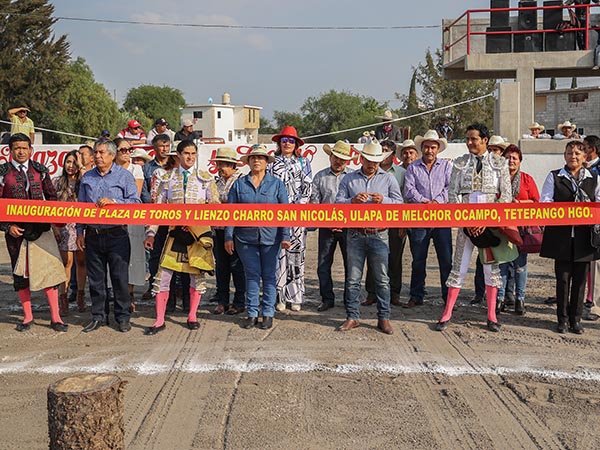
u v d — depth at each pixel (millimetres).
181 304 8352
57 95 49531
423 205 6594
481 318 7465
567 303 6898
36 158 15773
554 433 4461
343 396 5117
